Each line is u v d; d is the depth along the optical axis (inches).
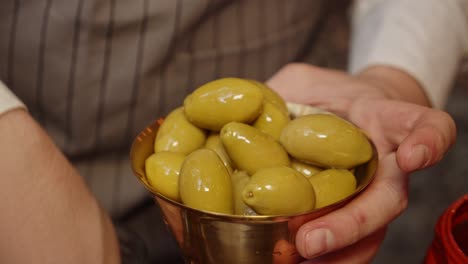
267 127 17.2
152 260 23.1
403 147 15.6
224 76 23.0
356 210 15.7
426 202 34.2
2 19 20.7
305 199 15.5
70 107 21.5
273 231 15.1
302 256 15.7
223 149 17.0
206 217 15.0
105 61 21.1
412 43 22.8
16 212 15.8
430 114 16.6
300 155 16.6
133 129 22.2
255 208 15.5
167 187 16.3
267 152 16.4
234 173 16.6
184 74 22.2
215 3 21.7
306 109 18.0
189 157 16.0
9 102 16.0
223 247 15.4
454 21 24.0
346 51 29.5
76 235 16.3
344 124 16.6
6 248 15.8
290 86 20.5
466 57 25.1
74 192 16.5
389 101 17.8
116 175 22.6
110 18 20.6
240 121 16.9
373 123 18.0
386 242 32.5
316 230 15.1
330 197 15.9
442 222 15.3
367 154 16.5
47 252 15.9
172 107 22.4
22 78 21.4
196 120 17.0
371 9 24.6
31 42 20.8
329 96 19.7
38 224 15.9
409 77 22.4
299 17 24.2
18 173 15.8
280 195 15.3
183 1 21.1
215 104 16.8
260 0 22.8
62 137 22.0
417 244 32.2
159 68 21.7
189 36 21.8
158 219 23.3
